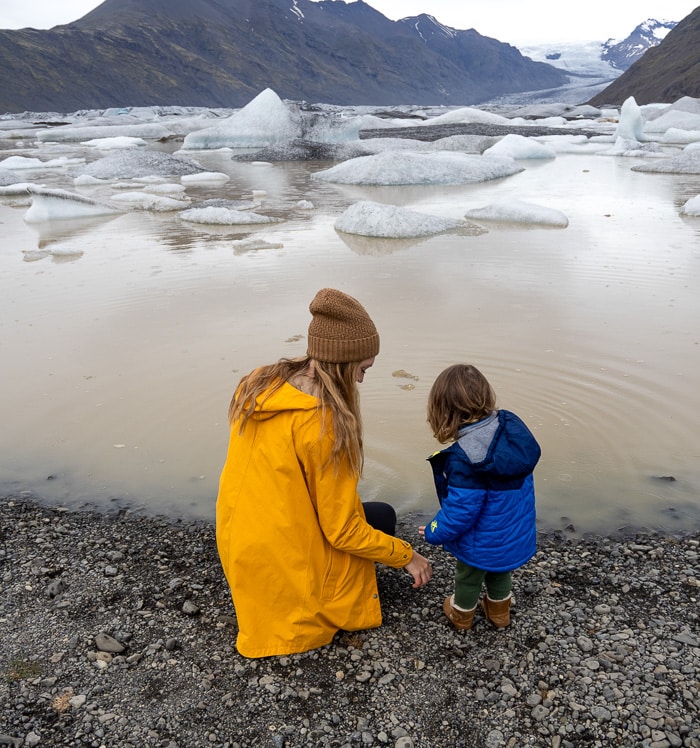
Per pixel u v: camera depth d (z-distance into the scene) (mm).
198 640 2615
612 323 6000
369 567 2590
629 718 2197
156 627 2693
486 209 11609
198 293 7285
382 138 28844
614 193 14320
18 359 5566
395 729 2193
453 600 2627
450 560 3115
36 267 8758
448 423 2352
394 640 2600
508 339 5645
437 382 2393
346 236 10266
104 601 2857
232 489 2426
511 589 2773
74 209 12805
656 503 3475
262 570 2408
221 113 65688
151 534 3346
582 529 3297
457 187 16547
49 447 4168
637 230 10125
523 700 2293
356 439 2320
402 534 3297
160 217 12602
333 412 2273
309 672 2438
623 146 25297
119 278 8055
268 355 5457
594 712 2227
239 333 5992
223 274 8062
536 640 2580
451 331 5863
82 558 3164
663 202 12859
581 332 5781
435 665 2467
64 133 38375
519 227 10719
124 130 39594
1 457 4070
